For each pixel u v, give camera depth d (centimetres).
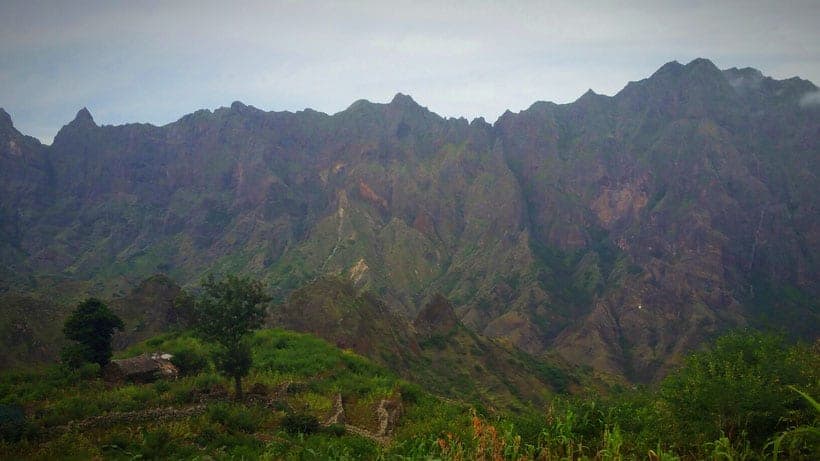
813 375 1540
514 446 1683
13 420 2555
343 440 2567
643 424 1791
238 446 2434
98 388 3341
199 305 3338
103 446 2342
